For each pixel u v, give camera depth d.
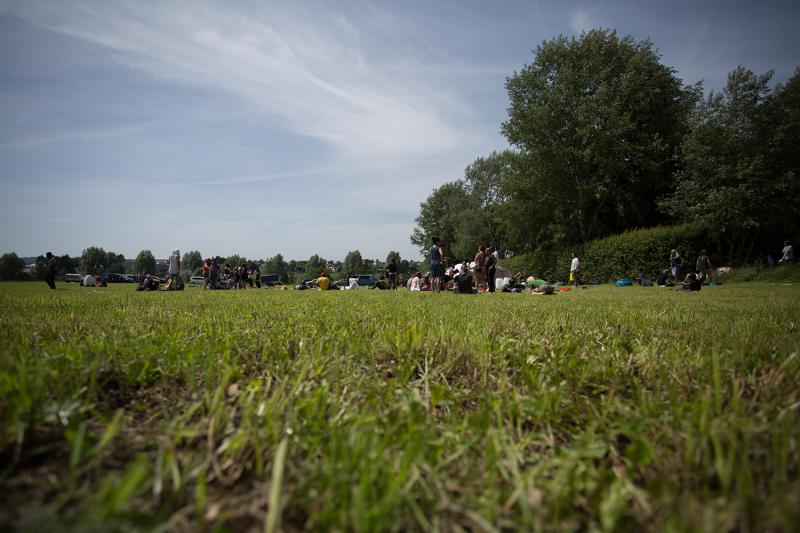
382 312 5.53
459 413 1.84
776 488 1.05
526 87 40.75
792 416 1.52
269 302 8.12
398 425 1.45
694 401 1.79
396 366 2.56
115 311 5.41
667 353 2.68
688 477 1.20
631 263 33.34
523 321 4.55
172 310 5.73
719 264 32.28
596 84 39.03
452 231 82.44
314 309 6.11
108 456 1.28
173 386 2.06
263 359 2.54
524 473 1.21
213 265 29.06
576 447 1.41
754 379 2.13
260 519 1.01
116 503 0.86
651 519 1.02
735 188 30.47
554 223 44.19
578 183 40.19
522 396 1.98
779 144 30.89
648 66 38.31
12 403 1.35
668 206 34.03
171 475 1.18
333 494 1.00
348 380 2.10
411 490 1.10
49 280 23.75
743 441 1.38
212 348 2.60
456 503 1.07
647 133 39.56
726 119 31.50
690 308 6.83
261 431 1.38
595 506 1.08
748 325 4.15
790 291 13.91
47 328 3.40
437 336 3.05
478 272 19.97
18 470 1.17
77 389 1.77
